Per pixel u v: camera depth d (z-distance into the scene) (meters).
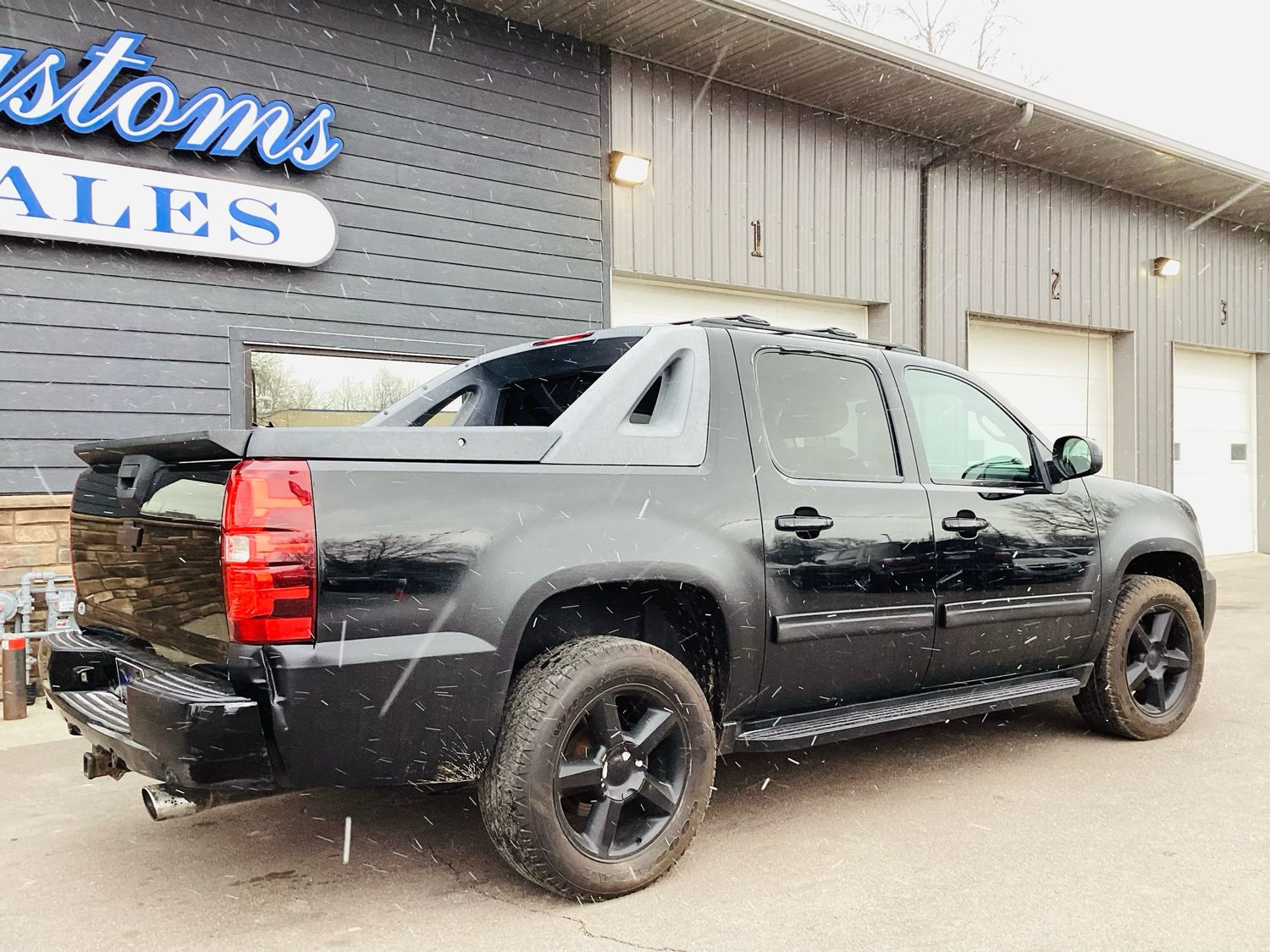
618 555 2.89
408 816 3.65
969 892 2.89
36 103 5.93
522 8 7.65
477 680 2.64
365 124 7.23
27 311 6.03
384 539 2.53
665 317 9.12
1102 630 4.37
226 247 6.61
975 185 11.09
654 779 3.00
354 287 7.20
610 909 2.80
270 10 6.83
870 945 2.56
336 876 3.08
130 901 2.90
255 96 6.71
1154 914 2.73
